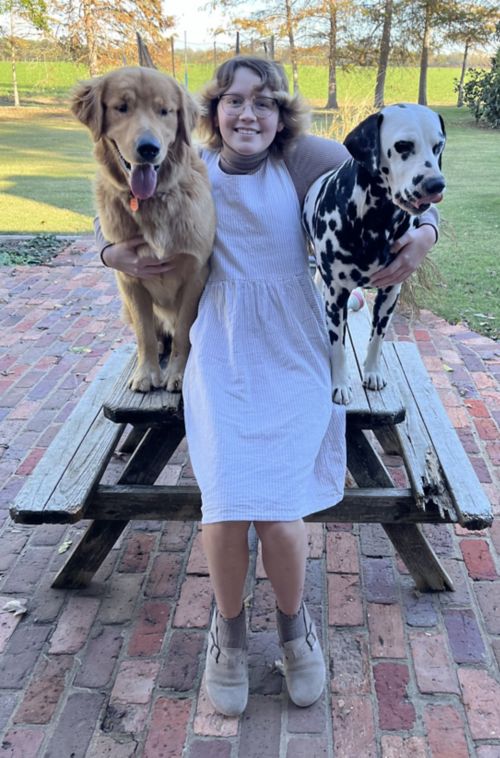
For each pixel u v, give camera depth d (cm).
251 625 221
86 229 852
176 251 214
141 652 210
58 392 401
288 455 186
